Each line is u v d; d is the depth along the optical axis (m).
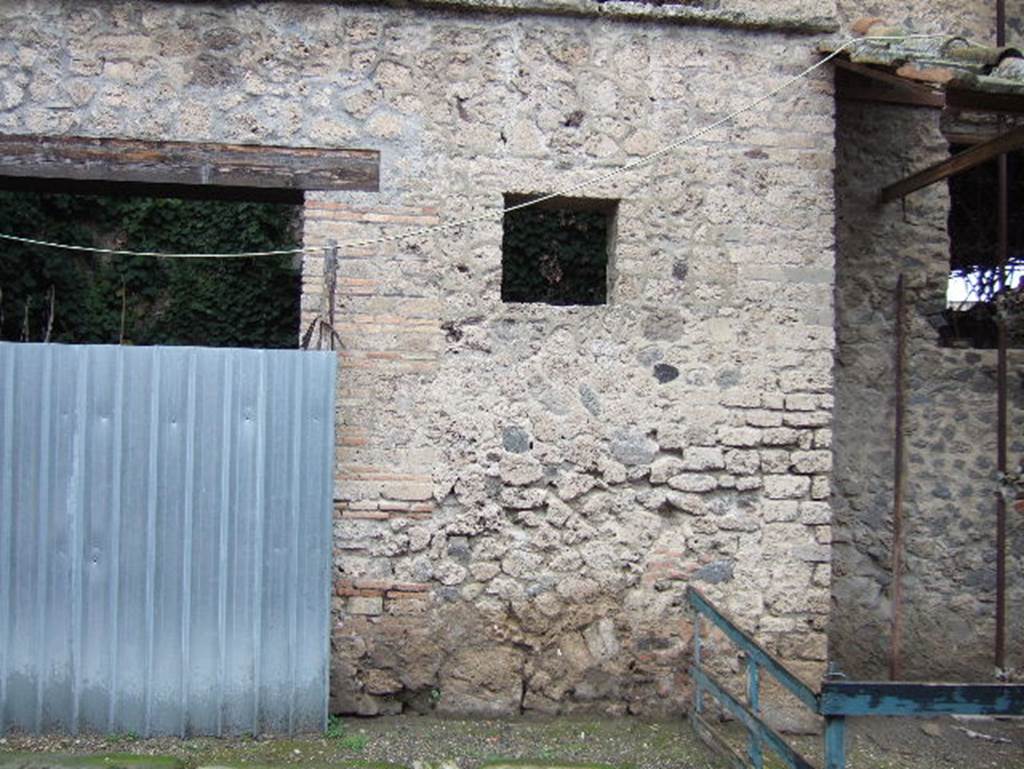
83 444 4.68
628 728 5.07
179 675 4.71
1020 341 6.57
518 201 5.44
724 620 4.64
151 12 5.12
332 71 5.19
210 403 4.75
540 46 5.30
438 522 5.10
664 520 5.24
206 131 5.12
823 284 5.38
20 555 4.65
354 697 5.02
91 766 4.33
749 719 4.32
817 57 5.45
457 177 5.22
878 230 6.27
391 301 5.14
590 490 5.20
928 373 6.25
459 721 5.07
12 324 7.98
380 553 5.05
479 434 5.14
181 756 4.52
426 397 5.12
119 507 4.69
